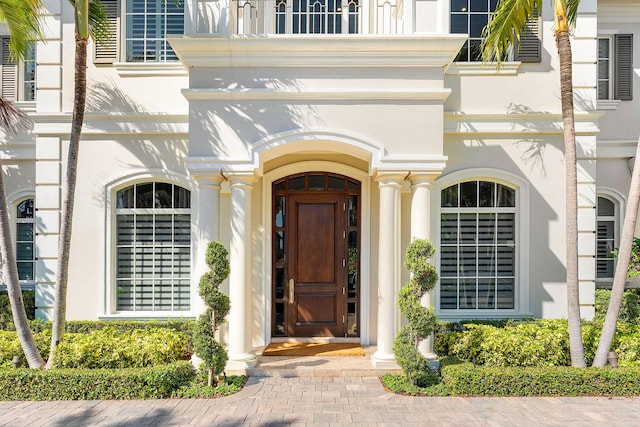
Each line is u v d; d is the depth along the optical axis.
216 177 6.57
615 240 9.63
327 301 8.21
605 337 6.16
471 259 8.02
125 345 6.30
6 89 9.31
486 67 7.83
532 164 7.86
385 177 6.53
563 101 6.21
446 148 7.88
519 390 5.65
